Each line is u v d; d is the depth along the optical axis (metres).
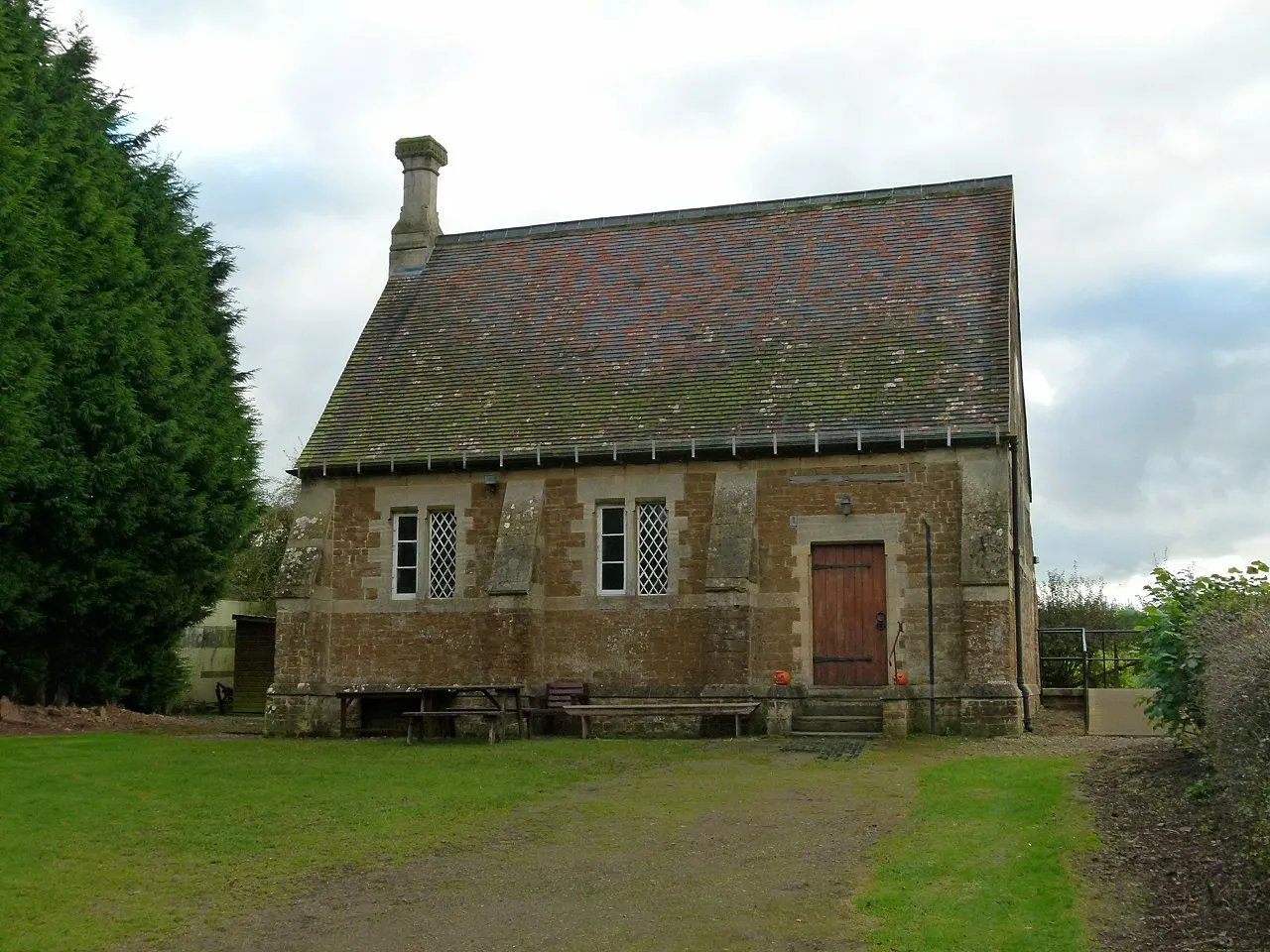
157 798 13.39
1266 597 10.82
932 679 18.88
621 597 20.62
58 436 21.72
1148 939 8.06
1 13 21.86
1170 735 13.93
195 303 27.50
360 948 8.51
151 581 23.64
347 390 23.88
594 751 17.27
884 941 8.35
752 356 21.67
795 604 19.77
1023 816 11.60
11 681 23.02
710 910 9.20
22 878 10.10
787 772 14.98
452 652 21.47
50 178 23.09
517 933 8.77
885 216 23.67
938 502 19.28
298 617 21.80
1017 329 23.25
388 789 13.95
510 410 22.22
